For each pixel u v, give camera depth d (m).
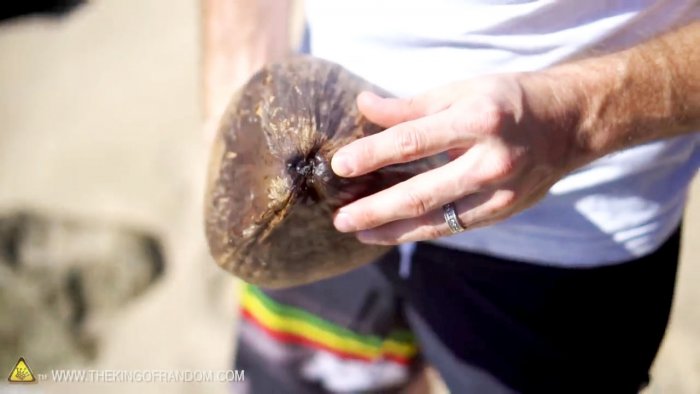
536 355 0.99
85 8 2.69
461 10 0.84
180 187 1.98
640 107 0.80
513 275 0.96
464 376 1.03
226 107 0.88
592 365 1.00
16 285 1.86
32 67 2.46
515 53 0.85
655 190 0.92
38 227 1.96
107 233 1.92
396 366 1.11
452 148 0.74
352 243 0.82
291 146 0.79
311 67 0.83
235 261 0.84
